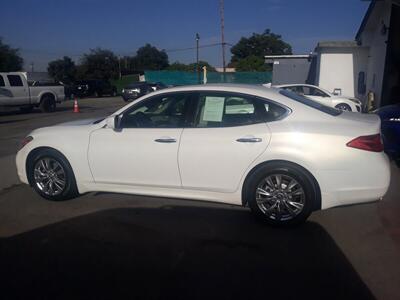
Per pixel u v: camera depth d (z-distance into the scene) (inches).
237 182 177.9
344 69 760.3
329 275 137.2
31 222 188.1
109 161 197.3
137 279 136.6
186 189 187.0
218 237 168.6
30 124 591.5
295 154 167.0
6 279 136.9
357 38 730.8
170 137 184.7
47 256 153.5
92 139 201.0
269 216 176.7
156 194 193.5
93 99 1365.7
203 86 188.7
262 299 123.8
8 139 442.9
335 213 194.1
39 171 215.5
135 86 1165.7
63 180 211.0
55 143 207.0
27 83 746.8
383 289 128.1
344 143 164.6
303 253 153.5
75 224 184.7
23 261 149.5
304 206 170.9
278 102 176.1
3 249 159.8
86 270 142.8
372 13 611.2
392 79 540.1
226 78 1455.5
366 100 668.1
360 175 164.7
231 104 181.0
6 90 705.6
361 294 125.5
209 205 206.4
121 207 206.2
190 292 128.3
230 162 176.4
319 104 191.2
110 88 1566.2
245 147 173.2
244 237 168.2
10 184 253.0
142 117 195.0
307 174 168.7
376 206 203.3
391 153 281.3
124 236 170.9
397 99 527.2
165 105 191.3
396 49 530.0
